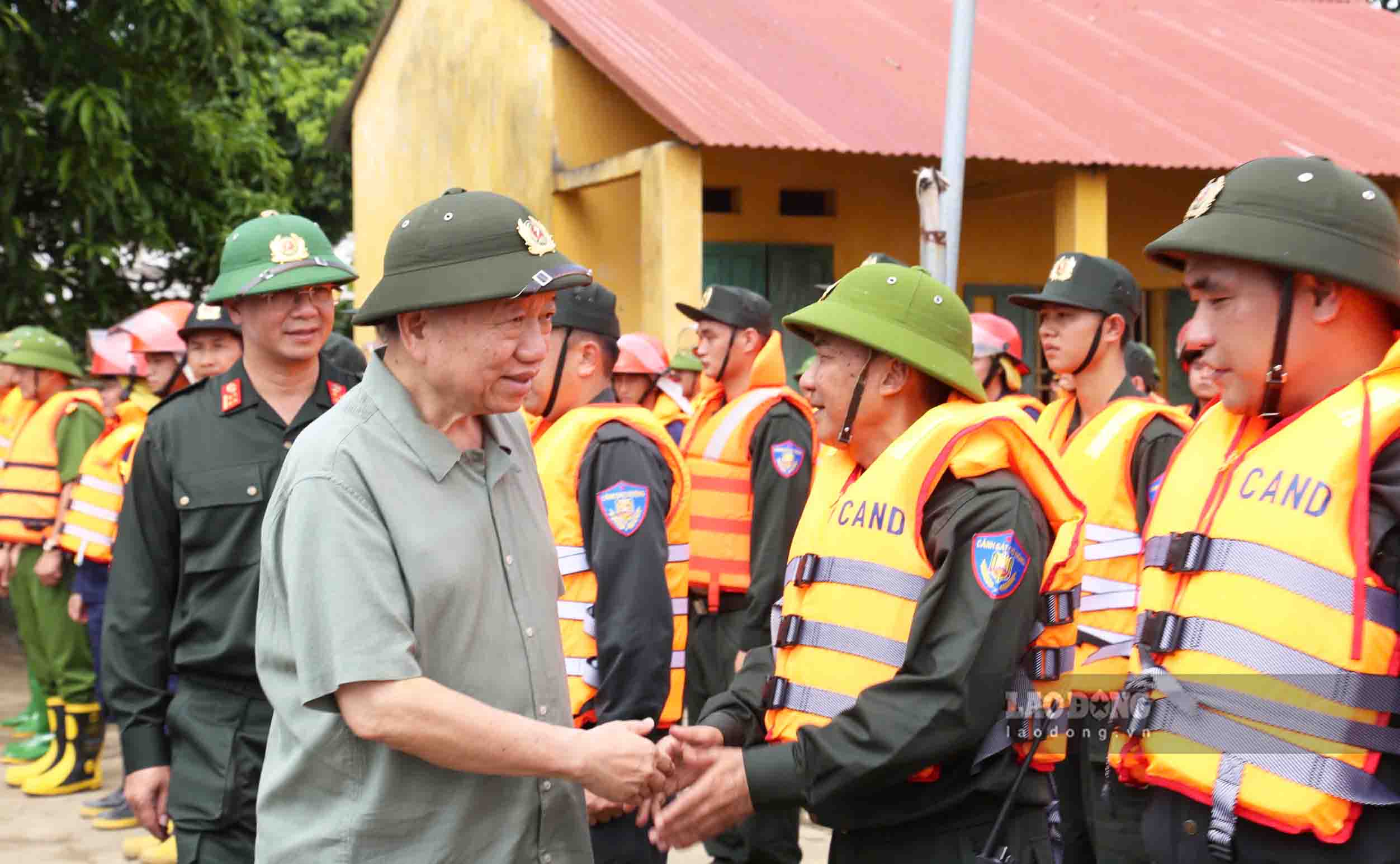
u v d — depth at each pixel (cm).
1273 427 220
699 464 548
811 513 271
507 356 212
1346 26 1548
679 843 247
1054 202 1331
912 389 262
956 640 231
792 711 257
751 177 1242
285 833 211
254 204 1195
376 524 206
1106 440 396
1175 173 1252
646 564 331
